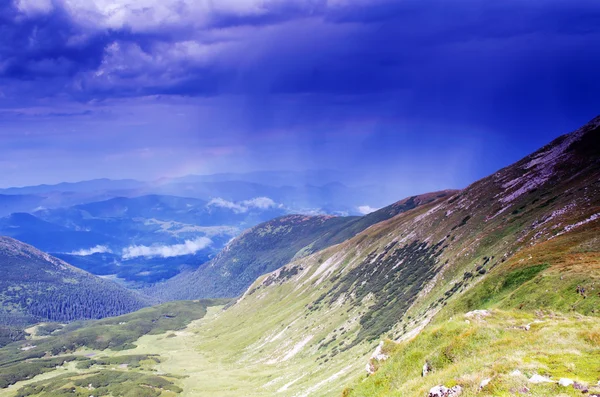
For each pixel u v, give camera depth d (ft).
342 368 340.80
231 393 477.77
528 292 188.24
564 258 203.92
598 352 93.40
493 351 113.09
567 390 74.38
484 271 310.24
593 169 376.68
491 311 146.41
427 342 138.92
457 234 481.46
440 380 106.01
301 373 424.46
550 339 110.01
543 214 333.62
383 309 445.37
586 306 153.58
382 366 148.15
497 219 424.87
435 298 340.59
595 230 228.84
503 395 79.61
